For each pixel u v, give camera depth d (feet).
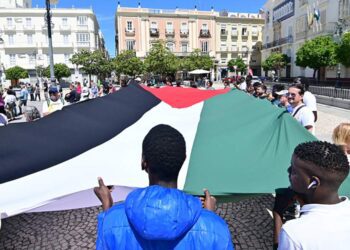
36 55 188.44
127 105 12.89
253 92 28.14
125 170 8.77
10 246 13.19
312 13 111.75
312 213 4.47
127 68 127.24
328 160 4.42
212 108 12.88
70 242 13.43
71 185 8.04
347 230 4.24
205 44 191.72
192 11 186.09
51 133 10.28
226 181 7.80
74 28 186.91
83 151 9.76
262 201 17.38
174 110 12.91
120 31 177.17
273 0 156.66
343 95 54.95
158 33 182.19
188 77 160.76
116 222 4.00
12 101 48.06
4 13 184.14
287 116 10.39
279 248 4.58
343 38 70.08
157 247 3.81
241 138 9.93
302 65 87.51
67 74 161.68
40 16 185.78
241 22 197.26
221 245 3.92
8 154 8.95
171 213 3.69
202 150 9.45
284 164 8.32
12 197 7.57
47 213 16.34
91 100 12.80
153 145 4.20
